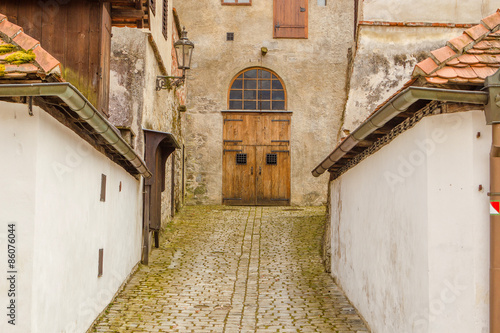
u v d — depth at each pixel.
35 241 4.77
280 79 18.47
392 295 5.98
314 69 18.42
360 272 7.73
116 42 11.05
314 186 18.17
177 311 7.82
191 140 18.23
